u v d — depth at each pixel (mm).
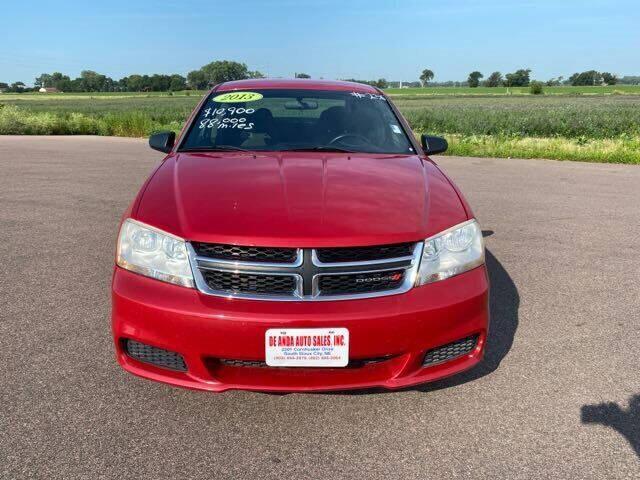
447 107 46344
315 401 2605
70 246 5035
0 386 2662
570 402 2623
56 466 2113
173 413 2486
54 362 2912
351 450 2260
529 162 11773
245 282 2273
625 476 2115
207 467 2137
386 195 2650
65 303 3705
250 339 2186
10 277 4191
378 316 2217
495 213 6699
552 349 3170
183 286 2295
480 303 2436
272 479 2080
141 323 2289
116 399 2584
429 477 2105
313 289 2254
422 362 2371
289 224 2336
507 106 47719
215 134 3533
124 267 2434
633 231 5863
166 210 2518
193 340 2225
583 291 4090
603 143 14180
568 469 2154
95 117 23234
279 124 3613
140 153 12562
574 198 7664
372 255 2326
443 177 3068
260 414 2494
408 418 2486
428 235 2420
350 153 3365
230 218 2385
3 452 2184
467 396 2674
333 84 4172
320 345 2201
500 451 2262
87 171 9516
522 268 4609
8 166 10055
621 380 2826
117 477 2066
